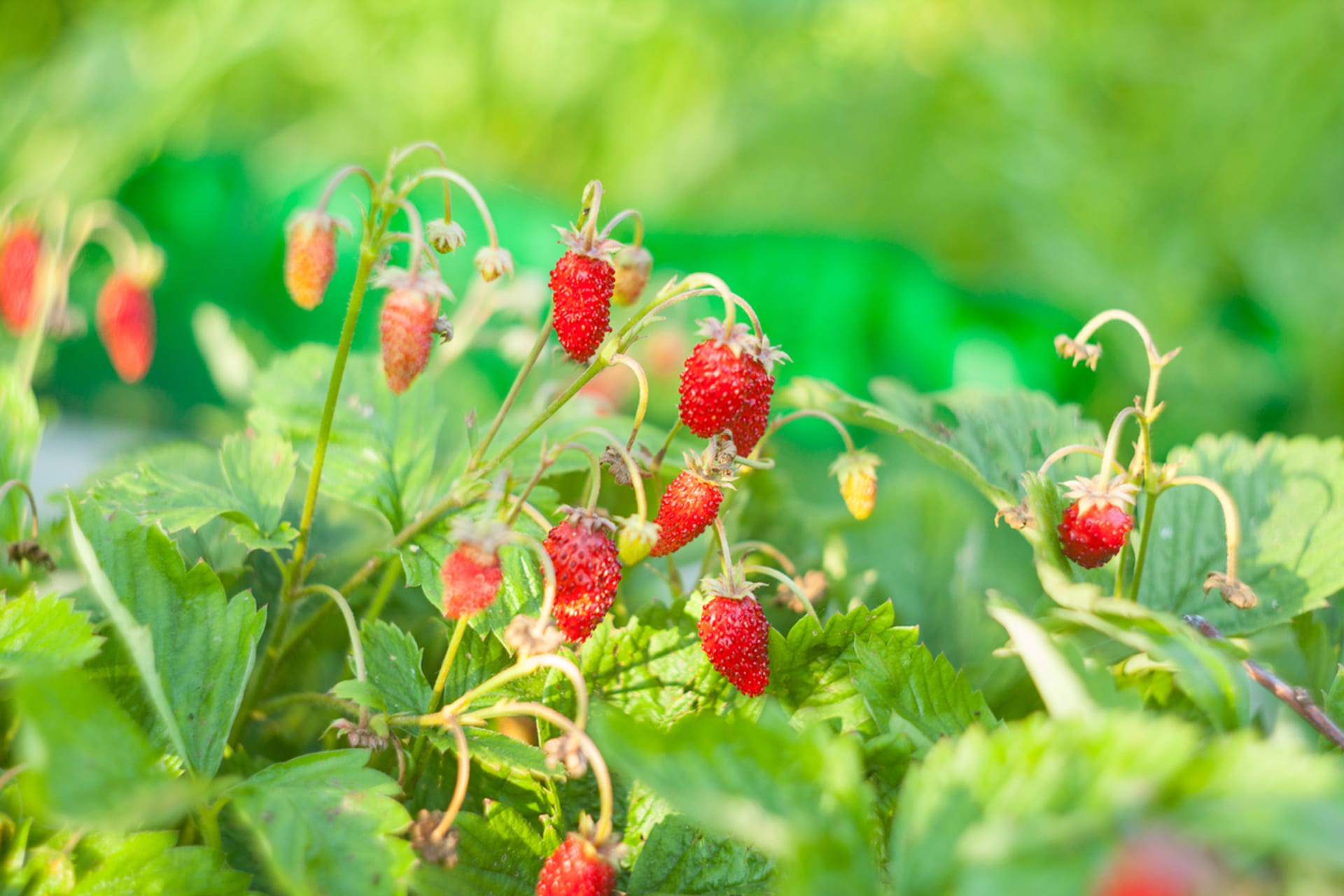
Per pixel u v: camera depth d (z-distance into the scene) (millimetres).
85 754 438
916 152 1402
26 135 1285
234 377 828
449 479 527
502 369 792
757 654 481
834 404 539
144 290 606
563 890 455
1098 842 415
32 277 599
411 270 472
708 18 1505
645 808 484
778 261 896
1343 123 1224
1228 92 1270
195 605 481
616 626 522
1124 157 1314
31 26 1485
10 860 454
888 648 481
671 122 1490
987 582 582
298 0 1462
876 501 582
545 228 848
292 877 441
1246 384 1091
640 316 490
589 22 1500
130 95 1287
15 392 528
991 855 417
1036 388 906
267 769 464
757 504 569
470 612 466
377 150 1419
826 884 420
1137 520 529
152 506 503
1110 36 1418
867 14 1558
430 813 461
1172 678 492
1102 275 1171
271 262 920
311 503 502
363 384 544
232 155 967
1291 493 528
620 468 492
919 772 432
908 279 905
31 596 473
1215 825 411
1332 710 484
